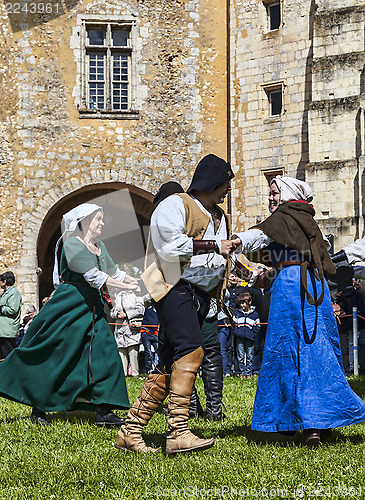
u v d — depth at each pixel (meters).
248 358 9.48
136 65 15.84
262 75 15.55
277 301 3.94
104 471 3.34
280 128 15.27
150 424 4.73
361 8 14.35
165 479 3.15
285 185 4.17
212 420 5.05
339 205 14.20
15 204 15.24
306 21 15.09
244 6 15.84
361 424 4.46
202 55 16.05
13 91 15.46
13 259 15.10
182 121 15.88
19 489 3.10
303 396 3.70
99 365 4.69
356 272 4.43
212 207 3.97
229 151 15.91
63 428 4.53
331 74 14.51
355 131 14.20
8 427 4.66
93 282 4.58
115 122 15.71
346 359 9.18
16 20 15.55
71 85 15.62
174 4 16.05
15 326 9.22
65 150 15.47
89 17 15.73
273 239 3.94
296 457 3.50
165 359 3.78
